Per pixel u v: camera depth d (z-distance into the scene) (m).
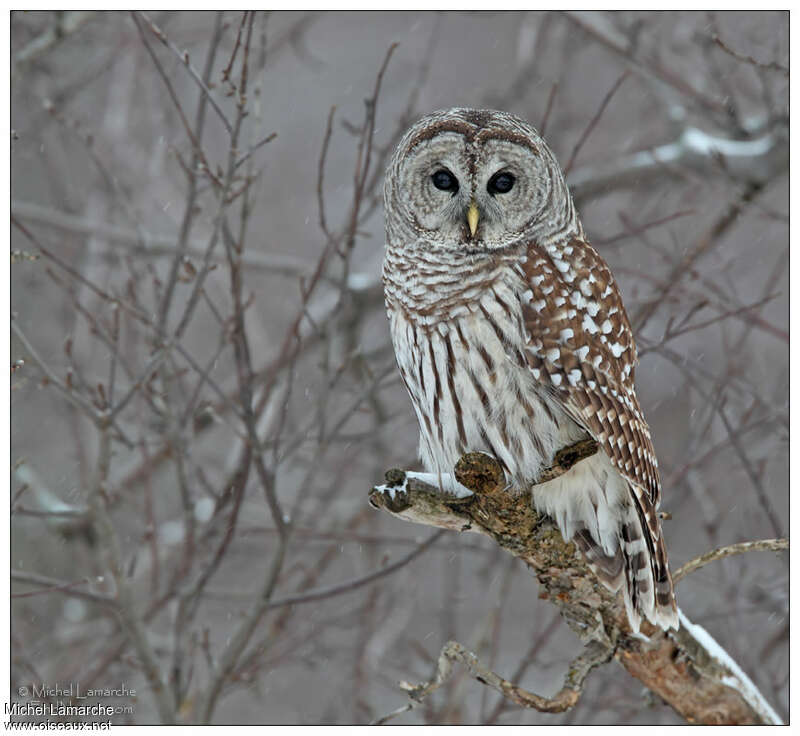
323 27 20.89
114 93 16.34
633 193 16.50
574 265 9.04
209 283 15.75
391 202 9.33
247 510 14.46
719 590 13.17
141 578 13.98
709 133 16.19
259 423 13.20
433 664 12.35
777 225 16.34
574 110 17.36
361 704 12.80
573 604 8.22
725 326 13.09
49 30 13.76
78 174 16.80
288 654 12.76
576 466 8.48
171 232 16.45
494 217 8.83
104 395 10.78
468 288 8.76
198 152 10.23
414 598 14.41
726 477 13.91
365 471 15.16
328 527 14.49
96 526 10.88
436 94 19.16
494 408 8.69
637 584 8.20
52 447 16.47
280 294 18.73
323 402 11.27
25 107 15.47
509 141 8.96
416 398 9.14
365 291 14.88
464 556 15.78
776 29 15.27
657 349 11.41
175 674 11.25
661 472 13.94
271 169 20.50
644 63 15.28
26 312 15.71
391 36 21.08
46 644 13.95
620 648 8.16
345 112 20.77
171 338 10.75
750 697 8.14
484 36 19.69
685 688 8.18
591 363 8.75
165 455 13.09
